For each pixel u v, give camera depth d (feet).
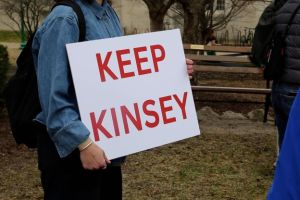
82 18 8.29
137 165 18.57
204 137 22.75
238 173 17.94
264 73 14.52
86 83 8.25
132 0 83.92
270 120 26.94
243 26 76.23
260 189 16.42
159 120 8.92
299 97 4.95
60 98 8.00
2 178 17.08
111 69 8.50
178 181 16.97
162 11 35.35
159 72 8.99
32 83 8.70
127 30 86.84
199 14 34.55
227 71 28.32
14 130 8.82
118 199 9.60
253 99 32.14
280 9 14.24
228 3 49.73
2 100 24.04
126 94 8.63
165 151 20.35
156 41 9.02
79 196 8.50
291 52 13.84
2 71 23.82
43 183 8.77
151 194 15.81
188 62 9.23
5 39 85.51
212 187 16.51
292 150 4.84
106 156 8.29
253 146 21.49
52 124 7.99
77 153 8.33
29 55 8.82
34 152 20.10
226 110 29.73
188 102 9.17
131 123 8.65
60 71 8.04
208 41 41.73
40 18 54.80
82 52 8.20
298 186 4.75
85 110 8.26
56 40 8.08
